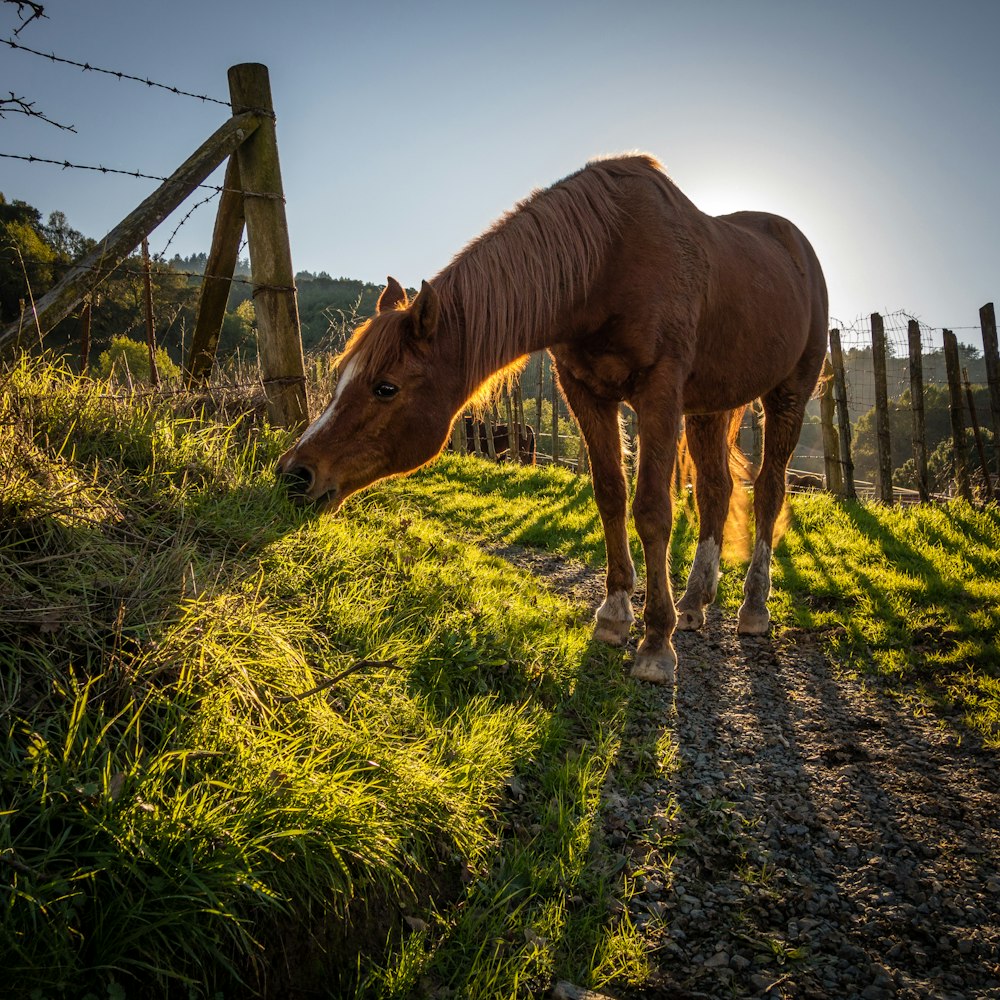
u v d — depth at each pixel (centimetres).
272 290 414
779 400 471
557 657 333
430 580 345
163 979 137
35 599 194
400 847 180
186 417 400
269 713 201
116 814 148
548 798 241
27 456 231
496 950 170
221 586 238
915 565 512
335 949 163
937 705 327
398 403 292
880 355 789
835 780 269
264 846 157
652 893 206
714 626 438
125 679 180
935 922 199
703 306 367
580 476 900
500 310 306
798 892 210
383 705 232
